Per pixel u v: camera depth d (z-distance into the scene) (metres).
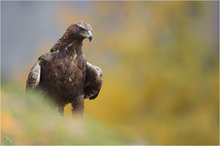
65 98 11.82
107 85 42.16
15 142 9.52
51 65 11.55
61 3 52.47
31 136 9.71
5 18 65.38
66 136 10.08
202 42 45.62
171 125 41.91
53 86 11.62
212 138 41.59
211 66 45.34
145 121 42.00
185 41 45.00
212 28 47.69
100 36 44.97
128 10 45.78
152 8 45.41
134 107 42.09
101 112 40.75
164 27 45.09
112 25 46.06
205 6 46.44
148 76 43.16
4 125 9.62
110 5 46.34
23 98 10.49
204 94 43.91
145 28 44.97
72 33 11.50
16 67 55.16
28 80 11.51
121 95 41.88
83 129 10.50
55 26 53.94
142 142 12.22
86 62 11.83
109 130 11.42
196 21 46.16
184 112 42.84
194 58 44.69
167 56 44.28
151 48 44.12
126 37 44.59
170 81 43.25
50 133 9.92
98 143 10.52
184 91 43.31
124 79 42.66
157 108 42.59
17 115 9.88
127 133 12.10
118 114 41.44
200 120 42.16
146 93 42.81
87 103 40.59
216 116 42.97
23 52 63.41
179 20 45.31
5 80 12.98
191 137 41.47
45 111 10.52
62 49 11.60
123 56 43.69
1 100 10.11
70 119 10.90
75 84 11.70
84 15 48.44
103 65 43.59
